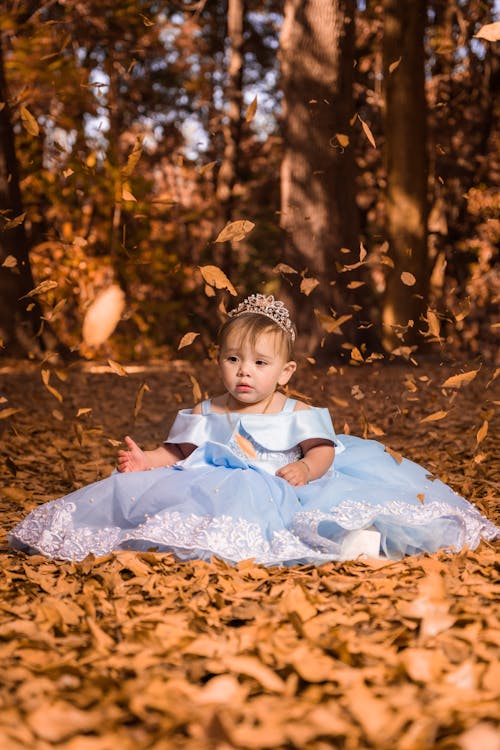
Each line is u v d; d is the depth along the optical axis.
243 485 3.38
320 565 3.24
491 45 18.25
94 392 10.25
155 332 21.70
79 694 1.89
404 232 14.66
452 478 5.03
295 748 1.66
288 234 13.48
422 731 1.65
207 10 22.31
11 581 2.99
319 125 13.38
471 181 20.17
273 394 3.90
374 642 2.26
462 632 2.29
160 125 22.00
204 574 3.00
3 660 2.14
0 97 12.50
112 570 3.08
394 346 14.63
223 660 1.98
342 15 13.48
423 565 3.06
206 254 22.69
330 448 3.71
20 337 12.23
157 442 7.15
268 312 3.86
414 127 14.75
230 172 20.88
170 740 1.67
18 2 13.81
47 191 15.45
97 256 15.92
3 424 6.72
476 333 18.30
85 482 5.21
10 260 4.07
